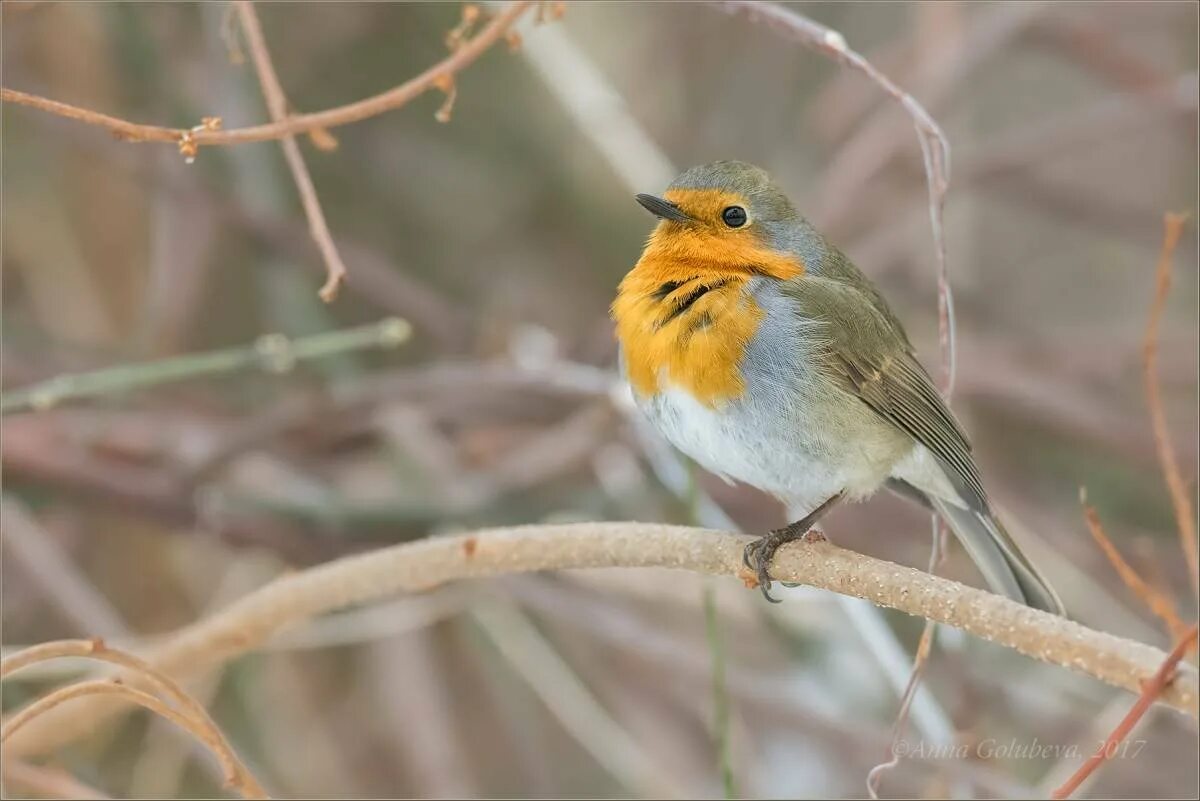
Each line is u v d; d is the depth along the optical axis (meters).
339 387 10.59
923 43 11.75
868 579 5.95
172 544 11.01
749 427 7.45
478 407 11.48
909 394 7.82
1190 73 12.38
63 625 10.52
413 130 12.54
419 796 10.20
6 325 11.25
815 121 12.55
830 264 8.18
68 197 11.36
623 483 10.48
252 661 10.47
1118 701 9.26
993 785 8.20
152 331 11.22
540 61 10.38
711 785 10.20
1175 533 12.09
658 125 12.91
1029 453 12.52
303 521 10.10
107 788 9.73
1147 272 13.73
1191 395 12.62
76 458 10.04
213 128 6.14
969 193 12.76
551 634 10.91
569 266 12.92
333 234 11.90
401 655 10.48
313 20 12.12
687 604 10.28
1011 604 5.53
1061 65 13.74
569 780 11.27
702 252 7.67
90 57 11.16
